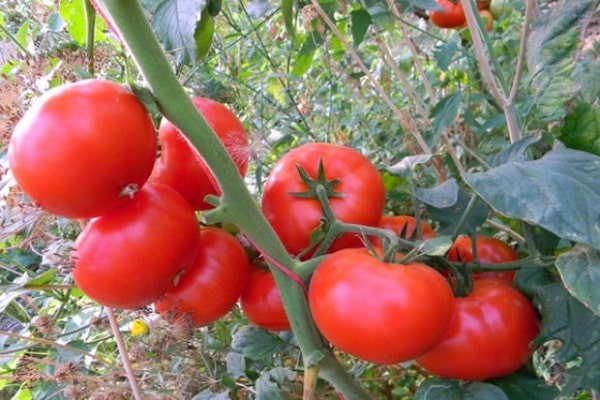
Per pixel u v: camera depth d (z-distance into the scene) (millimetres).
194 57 295
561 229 235
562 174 249
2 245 421
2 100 267
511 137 397
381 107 654
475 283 308
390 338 241
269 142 538
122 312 392
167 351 355
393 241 261
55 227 416
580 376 278
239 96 568
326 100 699
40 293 483
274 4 603
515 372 306
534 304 300
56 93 234
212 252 303
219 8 344
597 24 310
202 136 249
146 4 377
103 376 379
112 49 360
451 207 346
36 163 224
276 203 317
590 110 292
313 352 269
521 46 388
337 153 329
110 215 265
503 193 248
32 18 471
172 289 302
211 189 308
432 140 444
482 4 732
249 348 394
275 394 345
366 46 702
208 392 370
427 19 855
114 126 228
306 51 546
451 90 713
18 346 436
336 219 296
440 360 288
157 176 304
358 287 245
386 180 431
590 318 273
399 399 514
